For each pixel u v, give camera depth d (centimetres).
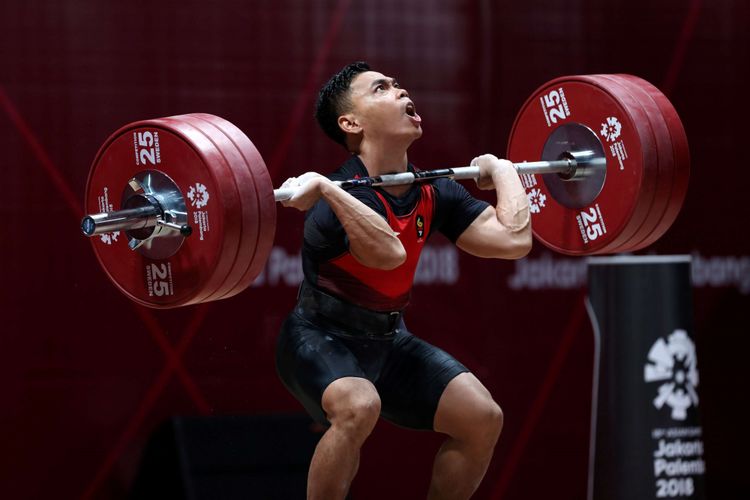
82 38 1484
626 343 1403
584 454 1700
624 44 1719
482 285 1656
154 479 1492
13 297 1465
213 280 955
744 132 1772
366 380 1001
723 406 1769
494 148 1661
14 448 1465
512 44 1664
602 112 1153
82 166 1488
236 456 1511
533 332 1680
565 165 1177
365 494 1619
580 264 1703
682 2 1742
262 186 958
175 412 1528
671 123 1142
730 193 1770
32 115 1469
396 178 1047
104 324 1500
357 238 973
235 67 1545
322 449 969
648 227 1163
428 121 1631
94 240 1021
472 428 1034
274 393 1570
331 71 1588
